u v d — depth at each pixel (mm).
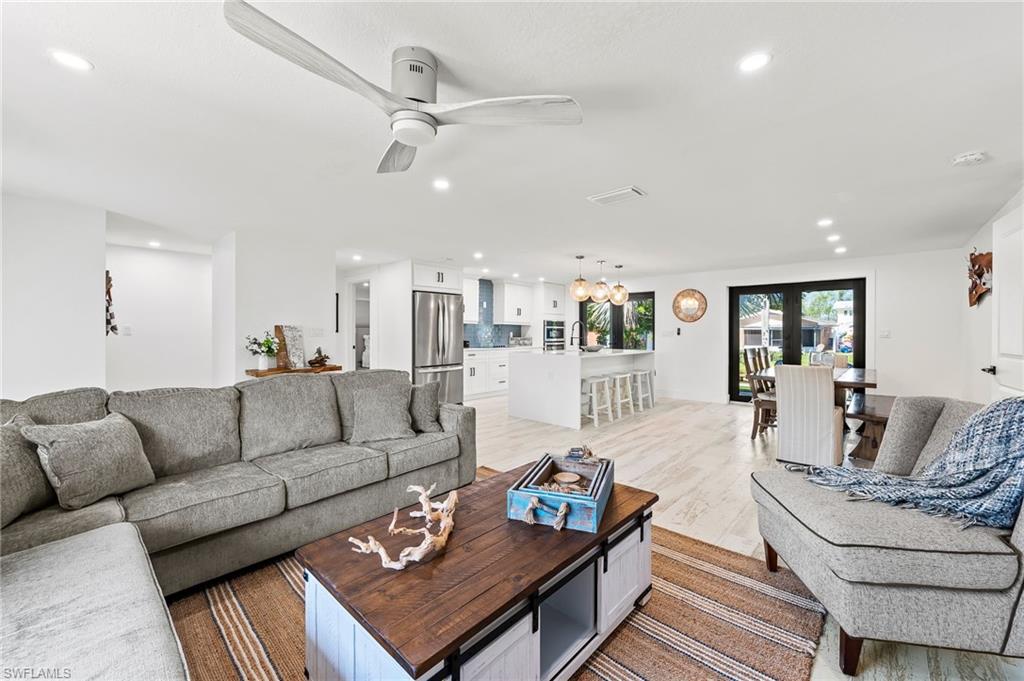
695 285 7391
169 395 2346
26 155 2533
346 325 7461
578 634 1552
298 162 2637
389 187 3064
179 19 1436
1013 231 2646
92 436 1808
